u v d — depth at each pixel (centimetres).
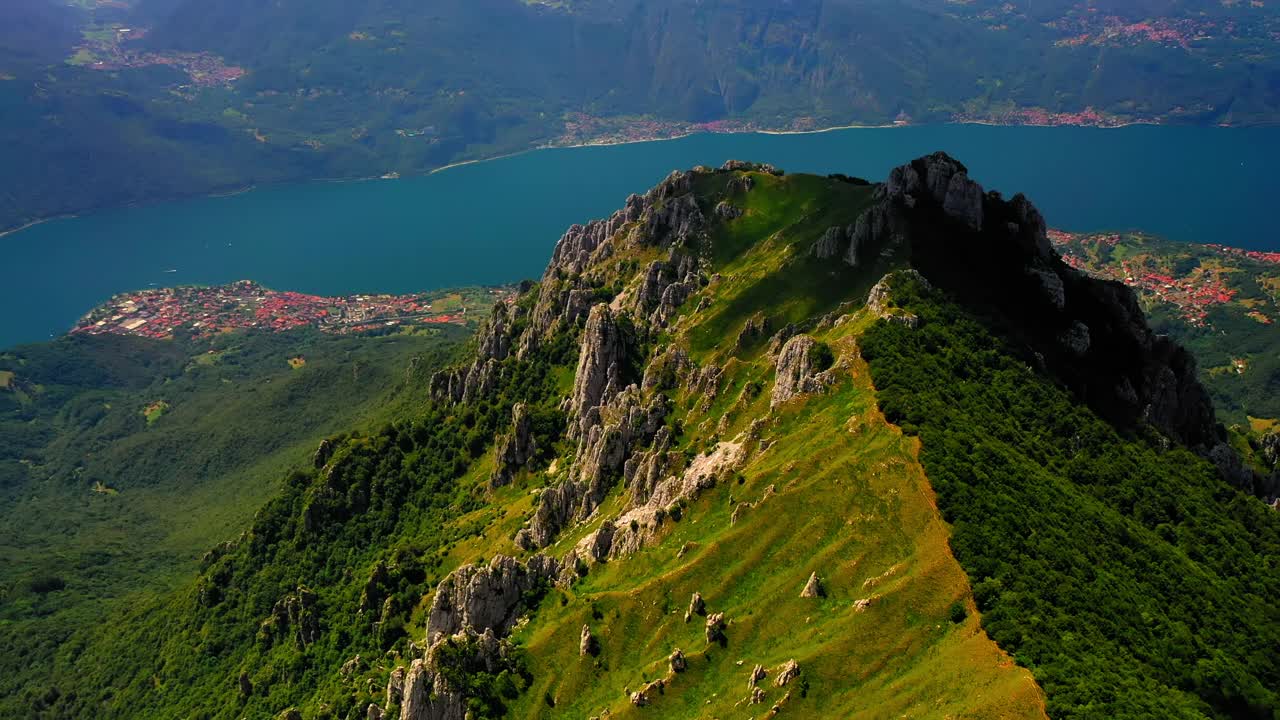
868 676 14925
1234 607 17538
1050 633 14512
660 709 16450
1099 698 13200
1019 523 16675
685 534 19825
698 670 16650
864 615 15538
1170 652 15475
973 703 13500
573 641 18688
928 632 15150
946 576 15638
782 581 17162
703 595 17912
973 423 19412
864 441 18700
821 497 18012
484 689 18425
